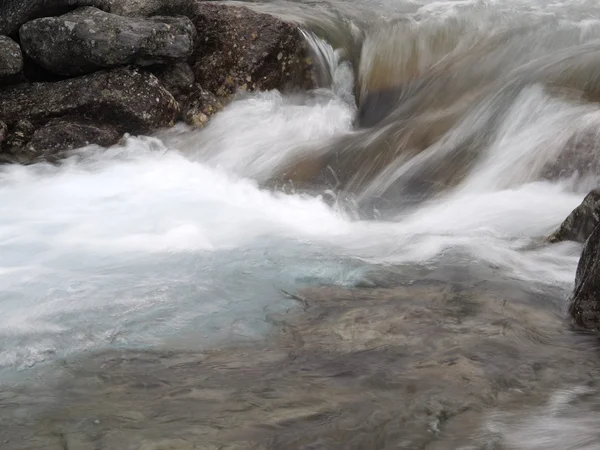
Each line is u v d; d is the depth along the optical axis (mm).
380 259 4930
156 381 3312
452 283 4449
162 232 5582
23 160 7641
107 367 3459
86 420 2988
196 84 8570
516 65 8141
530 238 5223
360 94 9172
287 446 2775
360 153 7371
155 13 8508
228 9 9000
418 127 7508
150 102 7984
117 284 4512
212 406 3074
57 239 5453
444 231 5570
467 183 6578
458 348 3588
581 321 3869
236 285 4477
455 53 8898
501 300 4184
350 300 4227
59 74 8242
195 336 3797
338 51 9352
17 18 8211
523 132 6758
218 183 7141
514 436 2814
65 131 7668
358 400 3102
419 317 3971
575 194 5996
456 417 2971
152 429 2910
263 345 3680
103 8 8336
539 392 3184
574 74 7066
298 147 7828
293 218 6047
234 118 8453
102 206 6336
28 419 3012
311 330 3838
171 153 7895
